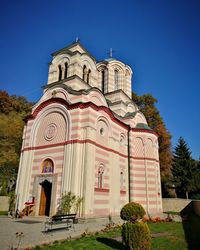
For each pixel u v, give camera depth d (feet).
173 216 72.18
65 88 72.74
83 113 66.28
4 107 195.11
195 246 32.91
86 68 85.61
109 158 72.38
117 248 31.09
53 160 66.08
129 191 80.89
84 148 62.08
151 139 91.61
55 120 71.26
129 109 100.58
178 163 115.03
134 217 33.42
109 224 51.11
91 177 60.23
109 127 75.20
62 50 88.38
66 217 51.96
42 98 78.59
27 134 76.54
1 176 110.73
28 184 68.85
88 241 34.86
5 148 143.64
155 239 37.40
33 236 37.04
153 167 87.25
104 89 101.35
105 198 66.44
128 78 107.76
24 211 63.87
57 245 31.63
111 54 111.75
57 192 61.21
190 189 107.96
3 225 47.83
